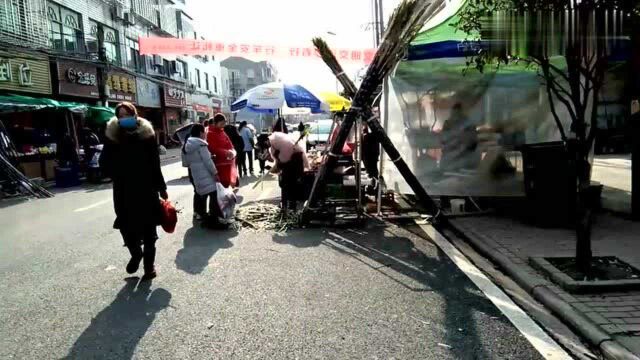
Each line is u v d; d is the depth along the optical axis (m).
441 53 7.78
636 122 6.81
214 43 12.92
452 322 3.89
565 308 3.91
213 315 4.12
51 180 16.48
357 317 4.02
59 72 19.44
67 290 4.86
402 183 8.50
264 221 7.91
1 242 7.16
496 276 5.06
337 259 5.75
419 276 5.07
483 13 4.86
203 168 7.49
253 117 34.62
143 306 4.37
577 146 4.69
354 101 7.18
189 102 39.25
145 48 12.51
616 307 3.90
